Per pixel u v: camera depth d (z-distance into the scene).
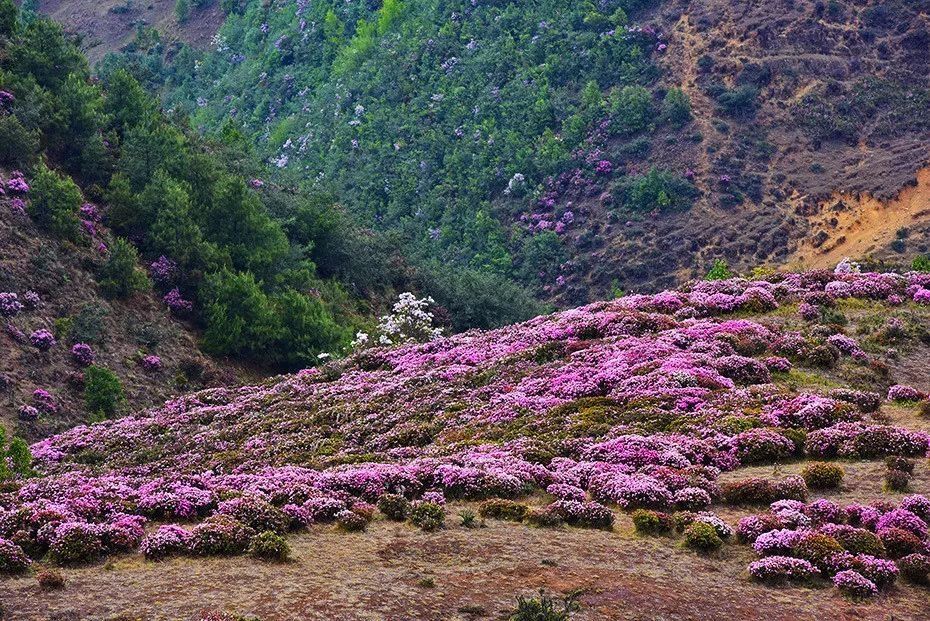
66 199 70.62
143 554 21.25
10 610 17.80
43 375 60.16
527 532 23.27
